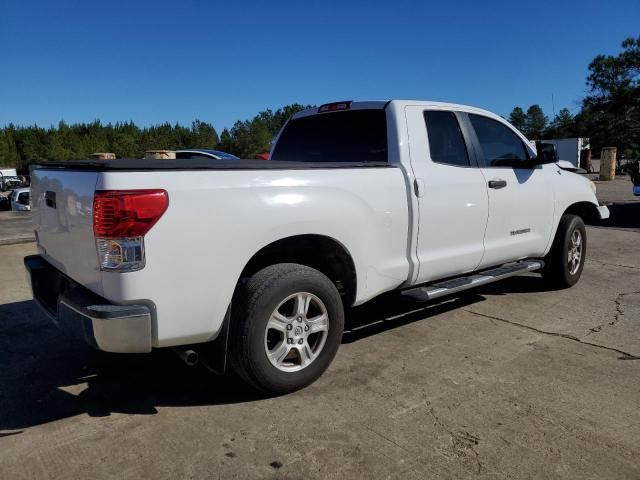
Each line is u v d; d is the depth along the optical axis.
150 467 2.81
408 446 2.98
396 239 4.17
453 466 2.80
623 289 6.22
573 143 36.00
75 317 3.14
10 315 5.45
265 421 3.27
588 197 6.29
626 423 3.21
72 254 3.34
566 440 3.03
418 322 5.06
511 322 5.05
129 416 3.37
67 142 108.94
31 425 3.27
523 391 3.62
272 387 3.51
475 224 4.80
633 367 4.01
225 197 3.20
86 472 2.78
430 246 4.45
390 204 4.07
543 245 5.72
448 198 4.51
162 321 3.06
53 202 3.55
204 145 105.69
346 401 3.51
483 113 5.20
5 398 3.64
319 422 3.25
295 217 3.47
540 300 5.77
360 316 5.26
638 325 4.95
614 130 46.66
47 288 3.95
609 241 9.63
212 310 3.21
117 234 2.91
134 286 2.95
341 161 4.75
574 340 4.57
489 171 4.97
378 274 4.07
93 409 3.47
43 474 2.77
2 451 2.99
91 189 2.98
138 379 3.92
